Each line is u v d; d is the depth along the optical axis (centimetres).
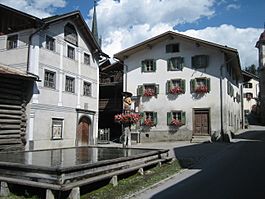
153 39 2575
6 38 1894
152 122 2566
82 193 741
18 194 733
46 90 1873
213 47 2438
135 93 2680
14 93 1678
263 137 2492
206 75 2478
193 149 1839
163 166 1196
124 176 956
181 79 2538
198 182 880
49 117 1891
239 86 3603
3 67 1709
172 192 762
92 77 2384
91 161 902
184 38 2516
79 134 2184
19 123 1703
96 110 2416
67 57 2088
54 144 1919
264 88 4519
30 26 1808
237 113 3309
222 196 721
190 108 2491
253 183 852
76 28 2202
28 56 1778
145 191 771
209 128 2412
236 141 2258
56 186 642
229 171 1050
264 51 4822
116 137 2938
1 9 1883
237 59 2552
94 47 2378
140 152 1223
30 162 856
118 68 3103
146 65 2683
